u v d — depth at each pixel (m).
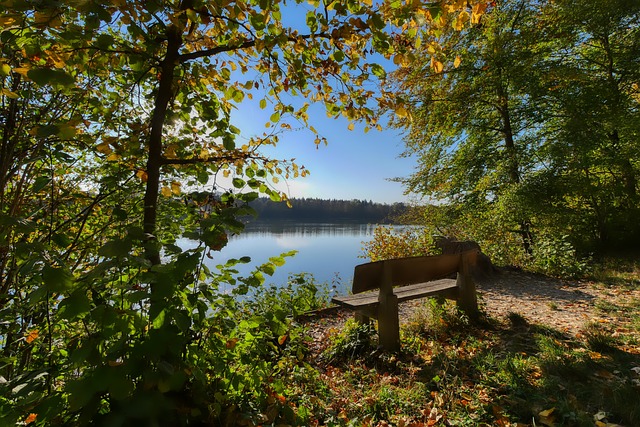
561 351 3.36
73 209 2.48
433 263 4.16
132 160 2.01
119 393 1.15
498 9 10.82
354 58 2.21
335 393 2.79
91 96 2.30
